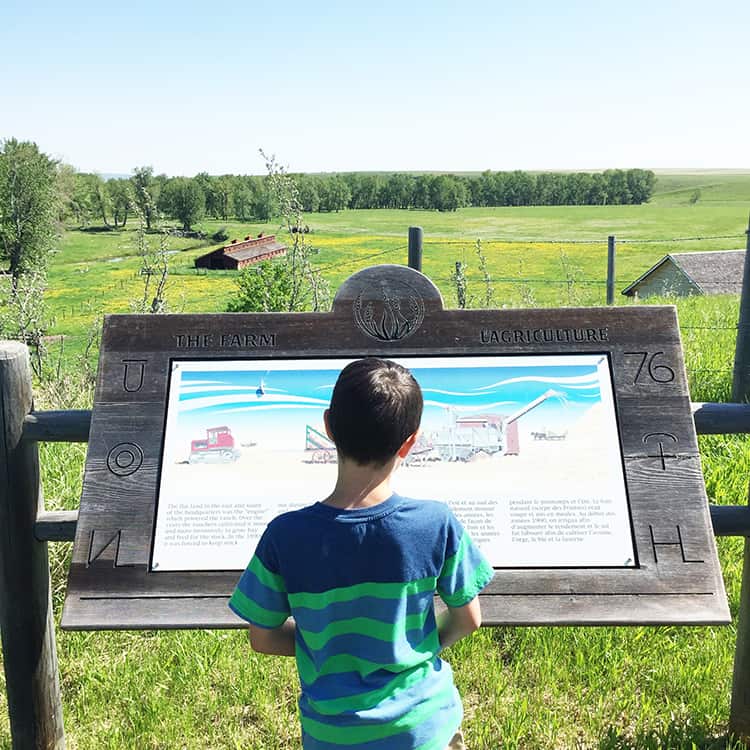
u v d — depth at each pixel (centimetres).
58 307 4497
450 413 276
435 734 187
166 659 368
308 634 184
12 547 283
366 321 288
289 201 786
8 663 291
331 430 187
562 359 285
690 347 929
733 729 305
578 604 253
